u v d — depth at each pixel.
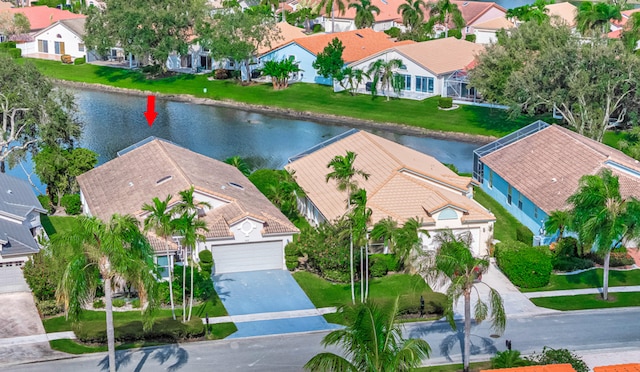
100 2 182.00
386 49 133.12
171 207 69.88
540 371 47.28
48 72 150.62
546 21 121.06
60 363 55.50
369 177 77.69
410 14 159.25
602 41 111.06
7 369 54.56
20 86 90.06
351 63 137.38
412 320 62.25
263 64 143.75
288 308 64.38
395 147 85.94
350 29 174.00
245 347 58.25
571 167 81.25
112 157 108.00
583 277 69.56
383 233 67.81
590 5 144.00
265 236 70.50
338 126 123.50
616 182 63.94
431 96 131.12
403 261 69.81
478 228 72.75
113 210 73.31
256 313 63.47
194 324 59.59
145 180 76.81
